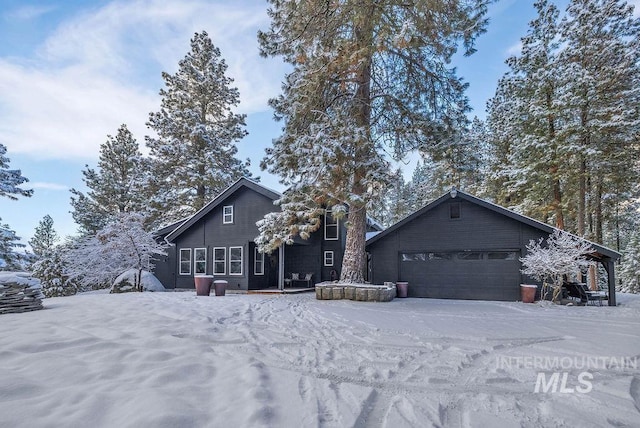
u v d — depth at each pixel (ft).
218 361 12.52
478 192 73.26
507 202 69.87
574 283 35.83
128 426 7.24
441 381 11.23
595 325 21.21
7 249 58.34
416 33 31.58
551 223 62.08
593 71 49.98
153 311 23.93
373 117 40.68
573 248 33.96
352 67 34.96
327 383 10.78
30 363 11.50
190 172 68.44
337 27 34.12
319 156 31.89
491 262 39.63
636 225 77.20
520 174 57.31
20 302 23.94
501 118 65.16
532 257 34.83
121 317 20.99
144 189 68.95
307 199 37.52
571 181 54.44
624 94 47.62
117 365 11.48
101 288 54.34
